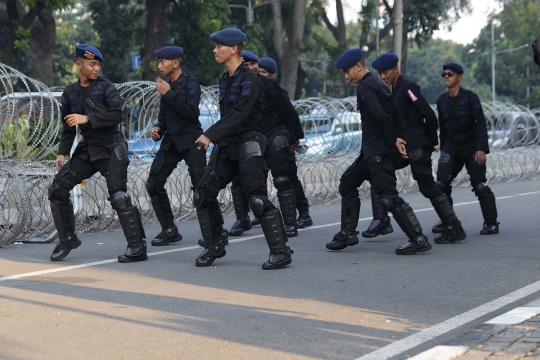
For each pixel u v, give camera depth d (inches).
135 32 1403.8
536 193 645.3
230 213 528.4
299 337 198.7
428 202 585.3
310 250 349.4
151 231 433.1
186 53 1357.0
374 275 283.7
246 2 1443.2
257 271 294.7
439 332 201.3
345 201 344.8
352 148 593.6
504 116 807.7
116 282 274.7
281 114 390.3
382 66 346.3
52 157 453.1
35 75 1021.2
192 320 217.0
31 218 380.2
